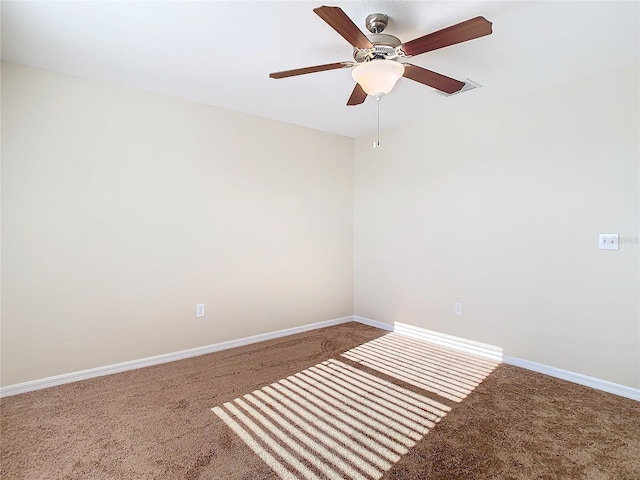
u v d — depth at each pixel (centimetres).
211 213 322
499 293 304
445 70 244
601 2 168
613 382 246
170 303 301
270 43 208
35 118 243
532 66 238
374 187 409
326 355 317
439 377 271
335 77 256
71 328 259
